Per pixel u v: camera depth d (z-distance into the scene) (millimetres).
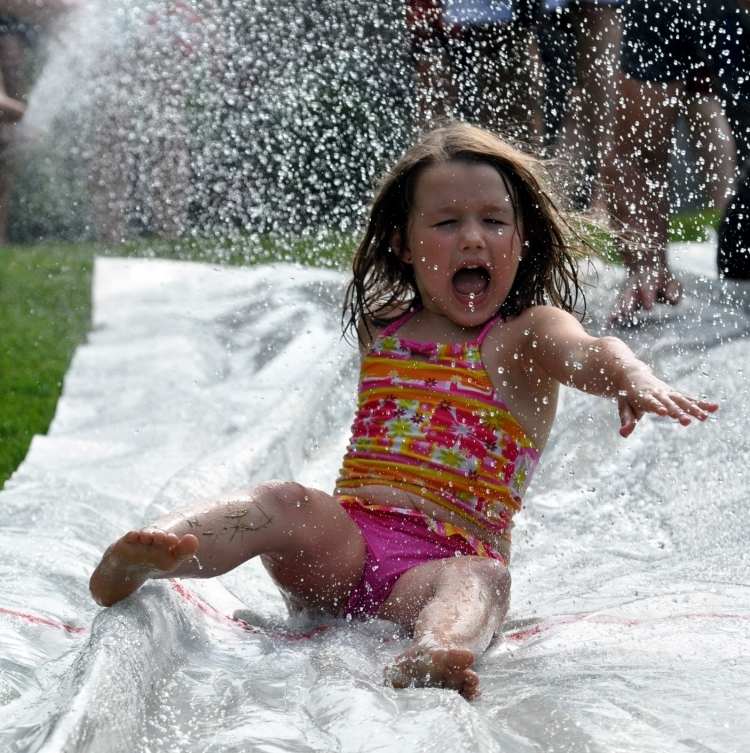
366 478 8836
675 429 12555
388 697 6477
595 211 16219
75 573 9320
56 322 19953
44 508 11328
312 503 8062
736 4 16828
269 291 19797
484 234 9070
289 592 8336
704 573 9484
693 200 20719
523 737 6176
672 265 18797
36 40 26125
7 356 18234
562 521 11047
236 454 12047
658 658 7352
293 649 7516
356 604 8266
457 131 9539
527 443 9062
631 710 6402
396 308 9773
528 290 9539
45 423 15531
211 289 20719
